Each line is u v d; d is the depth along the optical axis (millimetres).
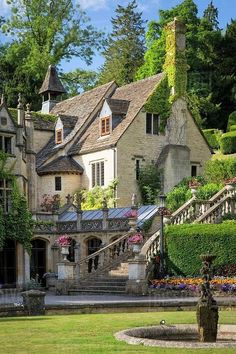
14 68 75938
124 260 35688
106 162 50438
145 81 55844
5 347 13344
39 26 74062
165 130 52844
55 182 52500
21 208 41156
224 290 29828
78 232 42438
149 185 50500
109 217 41656
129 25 94750
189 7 77375
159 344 13328
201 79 76625
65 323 18531
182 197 42625
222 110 77562
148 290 31312
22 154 42656
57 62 74812
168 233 34000
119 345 13359
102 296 31250
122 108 52594
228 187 38031
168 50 54625
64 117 56125
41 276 43531
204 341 15328
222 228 32625
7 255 41000
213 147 68438
